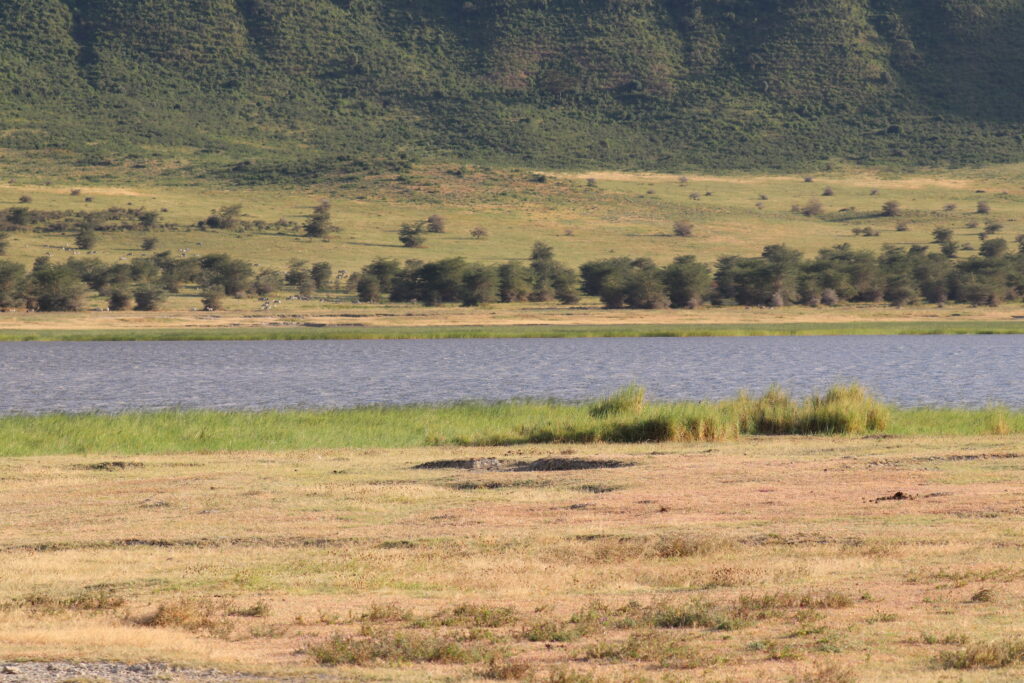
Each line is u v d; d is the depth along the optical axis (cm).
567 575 4888
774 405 11881
